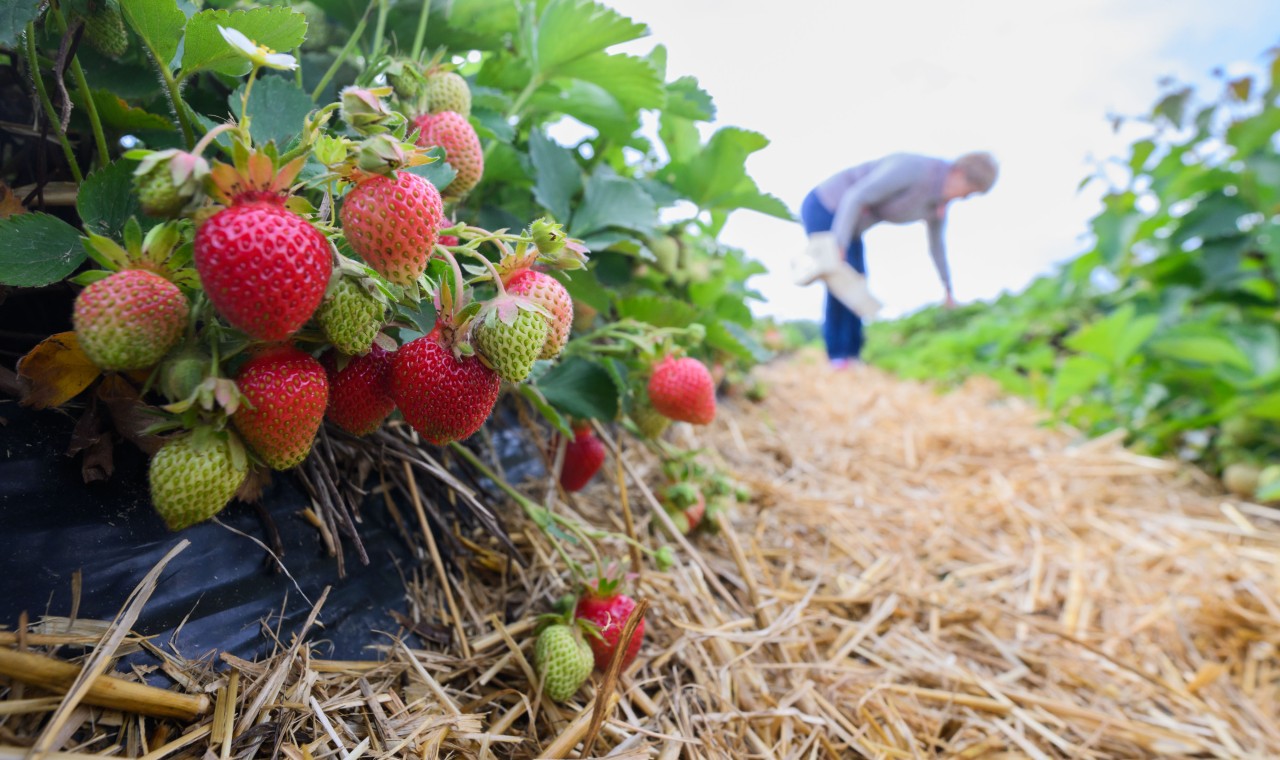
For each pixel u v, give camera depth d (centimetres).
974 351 679
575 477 178
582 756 104
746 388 379
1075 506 308
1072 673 186
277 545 107
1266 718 181
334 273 75
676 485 188
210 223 66
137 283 69
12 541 83
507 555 151
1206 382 389
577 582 130
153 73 120
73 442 90
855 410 446
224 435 75
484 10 163
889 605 193
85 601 85
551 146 170
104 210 89
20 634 76
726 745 128
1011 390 527
